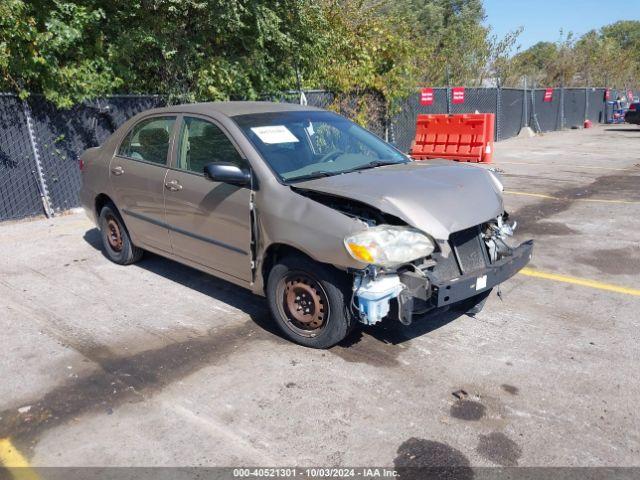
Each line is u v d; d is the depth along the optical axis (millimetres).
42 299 5195
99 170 5887
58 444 3148
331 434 3197
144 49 9188
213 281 5586
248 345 4246
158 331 4508
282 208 4008
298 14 10680
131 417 3385
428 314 4047
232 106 4922
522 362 3949
